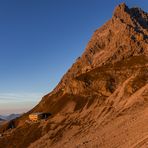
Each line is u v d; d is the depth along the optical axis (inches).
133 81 7716.5
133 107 6058.1
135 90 7381.9
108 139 4392.2
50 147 6806.1
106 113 6948.8
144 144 2933.1
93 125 6569.9
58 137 7101.4
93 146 4475.9
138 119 4503.0
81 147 4815.5
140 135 3484.3
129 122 4704.7
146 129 3617.1
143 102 6097.4
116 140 4062.5
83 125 7042.3
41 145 7234.3
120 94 7578.7
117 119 5610.2
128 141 3595.0
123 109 6417.3
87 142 4909.0
